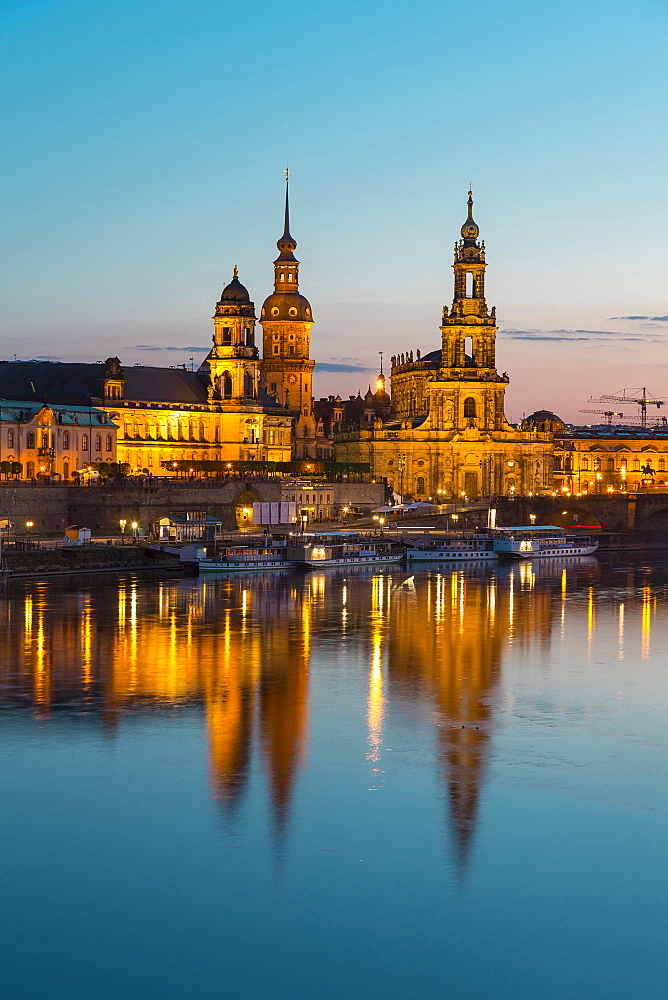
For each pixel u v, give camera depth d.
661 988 69.69
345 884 80.50
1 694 127.31
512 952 72.94
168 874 81.69
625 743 110.06
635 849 85.81
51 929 75.12
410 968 71.38
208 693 129.00
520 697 128.12
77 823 89.88
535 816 91.56
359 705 123.75
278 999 68.62
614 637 167.38
